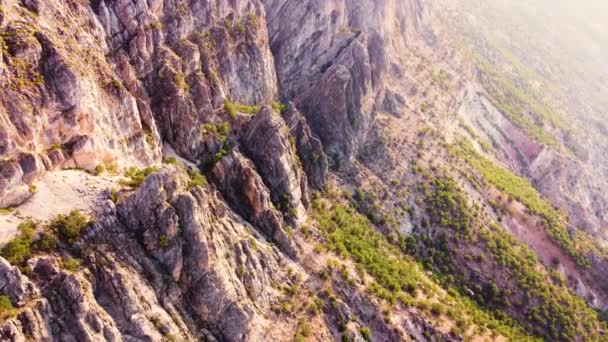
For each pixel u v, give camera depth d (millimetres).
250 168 87375
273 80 120125
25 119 56156
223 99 100938
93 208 58688
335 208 108188
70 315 50188
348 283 86938
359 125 125062
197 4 97625
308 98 124000
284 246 87812
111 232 58531
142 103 79188
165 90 87125
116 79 73000
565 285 123062
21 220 53562
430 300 94688
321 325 79000
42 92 58781
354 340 80062
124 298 55281
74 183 60438
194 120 89438
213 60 100250
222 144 93250
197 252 64125
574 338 109000
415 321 87125
